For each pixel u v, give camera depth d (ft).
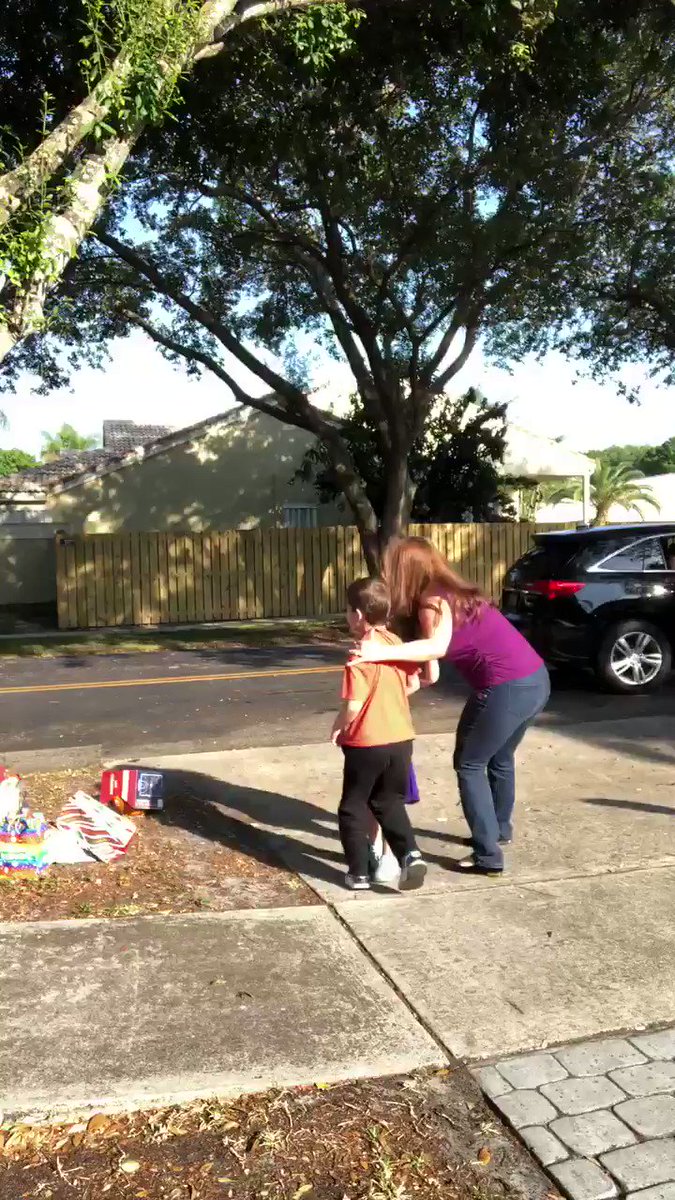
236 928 14.14
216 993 12.13
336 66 36.32
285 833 18.97
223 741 28.43
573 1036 11.25
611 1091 10.20
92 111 19.74
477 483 81.20
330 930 14.15
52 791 21.67
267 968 12.85
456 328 51.08
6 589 79.20
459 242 45.06
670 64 42.75
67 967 12.77
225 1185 8.90
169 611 69.26
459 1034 11.28
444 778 22.75
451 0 31.89
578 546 34.42
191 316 54.54
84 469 80.02
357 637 15.74
